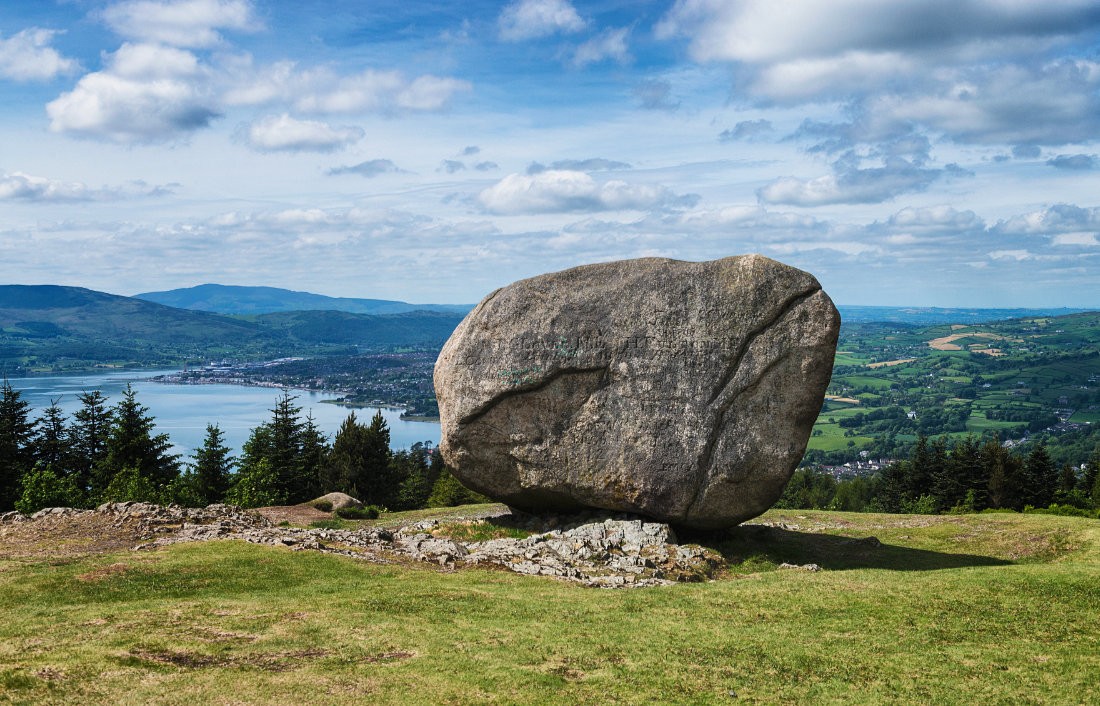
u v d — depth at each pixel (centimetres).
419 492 8019
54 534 2502
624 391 2555
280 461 6962
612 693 1258
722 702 1234
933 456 8031
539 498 2753
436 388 2828
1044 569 2045
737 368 2486
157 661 1329
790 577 2102
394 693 1228
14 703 1122
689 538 2675
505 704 1204
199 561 2073
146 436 6538
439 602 1770
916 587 1906
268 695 1204
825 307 2466
